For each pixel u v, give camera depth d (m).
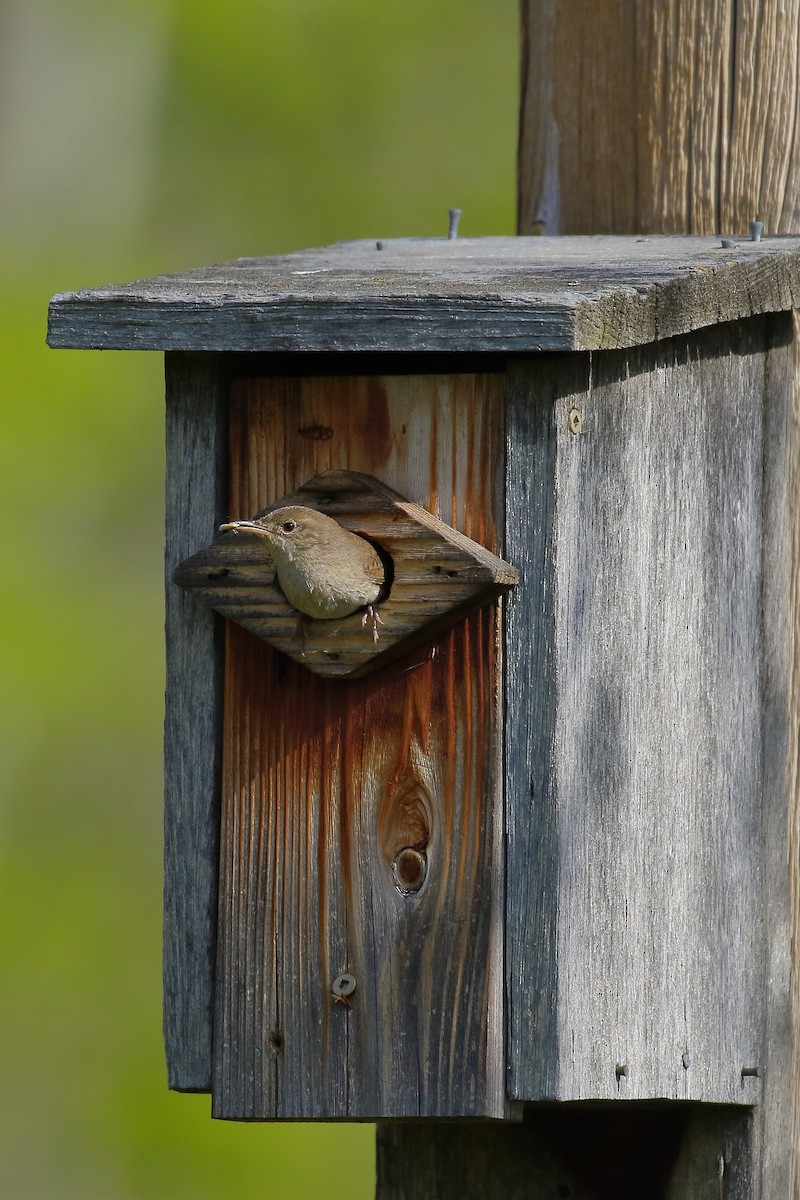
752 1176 10.28
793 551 10.55
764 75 11.46
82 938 23.23
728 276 9.36
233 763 9.38
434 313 8.49
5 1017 22.78
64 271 25.52
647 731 9.45
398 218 26.05
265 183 26.20
